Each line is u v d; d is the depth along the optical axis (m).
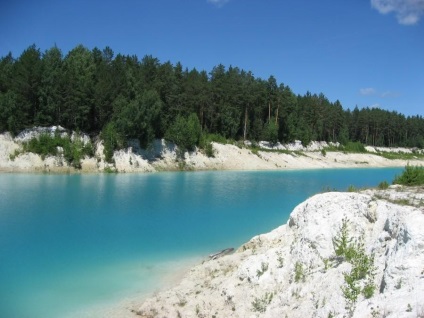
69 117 74.31
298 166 101.12
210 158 86.44
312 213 15.76
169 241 25.08
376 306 9.93
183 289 16.48
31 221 29.67
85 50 96.38
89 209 35.00
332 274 12.75
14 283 17.64
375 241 13.18
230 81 108.50
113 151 72.00
